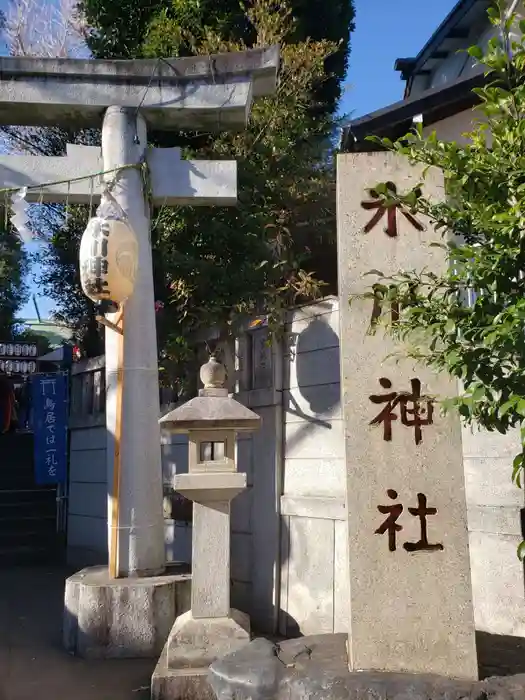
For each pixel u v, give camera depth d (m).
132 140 6.32
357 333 3.76
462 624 3.47
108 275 5.45
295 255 7.69
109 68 6.29
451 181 3.28
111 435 6.11
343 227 3.86
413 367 3.71
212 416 4.84
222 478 4.86
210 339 7.30
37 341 22.52
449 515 3.58
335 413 5.82
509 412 2.99
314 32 10.73
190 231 7.70
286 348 6.42
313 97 10.43
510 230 2.88
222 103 6.32
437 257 3.83
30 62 6.21
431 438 3.65
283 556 6.07
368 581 3.53
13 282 17.88
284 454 6.29
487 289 3.08
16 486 12.24
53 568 9.40
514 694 3.10
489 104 3.23
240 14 9.31
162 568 5.98
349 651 3.54
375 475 3.62
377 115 6.14
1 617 6.78
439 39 9.23
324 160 9.03
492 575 4.84
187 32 8.77
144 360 6.14
